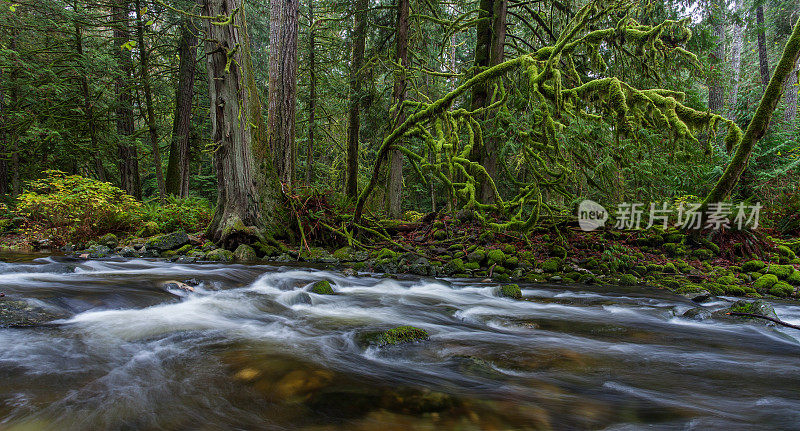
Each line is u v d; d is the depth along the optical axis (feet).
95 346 8.77
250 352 8.79
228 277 17.75
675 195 27.86
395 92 38.14
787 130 37.55
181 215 32.53
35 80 39.73
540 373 8.22
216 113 24.49
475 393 6.97
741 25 35.45
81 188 28.86
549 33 35.70
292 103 31.73
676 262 21.77
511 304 15.44
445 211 32.19
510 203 23.67
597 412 6.35
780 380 8.00
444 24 37.99
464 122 23.30
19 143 42.16
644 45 19.07
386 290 17.71
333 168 63.72
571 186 24.48
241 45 23.93
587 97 18.81
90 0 38.52
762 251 22.43
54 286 13.26
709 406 6.69
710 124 16.48
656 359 9.23
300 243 27.37
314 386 7.00
